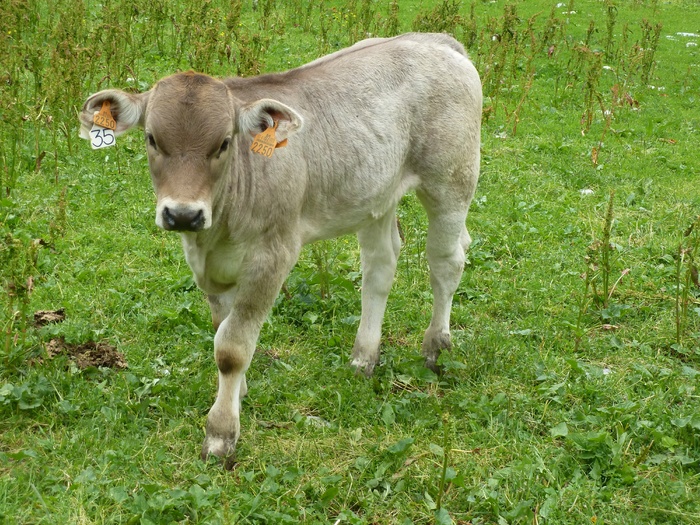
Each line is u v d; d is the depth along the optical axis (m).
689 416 4.99
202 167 3.95
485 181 8.94
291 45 13.21
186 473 4.25
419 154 5.18
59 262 6.27
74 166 7.95
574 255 7.38
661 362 5.84
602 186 9.20
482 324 6.20
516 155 9.86
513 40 12.65
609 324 6.30
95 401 4.71
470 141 5.35
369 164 4.86
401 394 5.32
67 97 8.10
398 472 4.46
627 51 15.24
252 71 8.09
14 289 4.84
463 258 5.58
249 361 4.51
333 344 5.74
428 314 6.32
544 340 6.02
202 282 4.61
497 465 4.61
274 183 4.39
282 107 4.10
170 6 13.16
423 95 5.12
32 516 3.81
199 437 4.60
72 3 10.75
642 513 4.27
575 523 4.18
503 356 5.73
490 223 7.90
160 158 4.00
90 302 5.79
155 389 4.88
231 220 4.29
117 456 4.27
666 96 13.15
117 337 5.45
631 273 7.08
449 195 5.32
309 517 4.04
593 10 19.17
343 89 4.86
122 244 6.73
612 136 10.95
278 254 4.49
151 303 5.95
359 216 4.98
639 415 5.06
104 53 9.85
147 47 11.60
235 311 4.47
